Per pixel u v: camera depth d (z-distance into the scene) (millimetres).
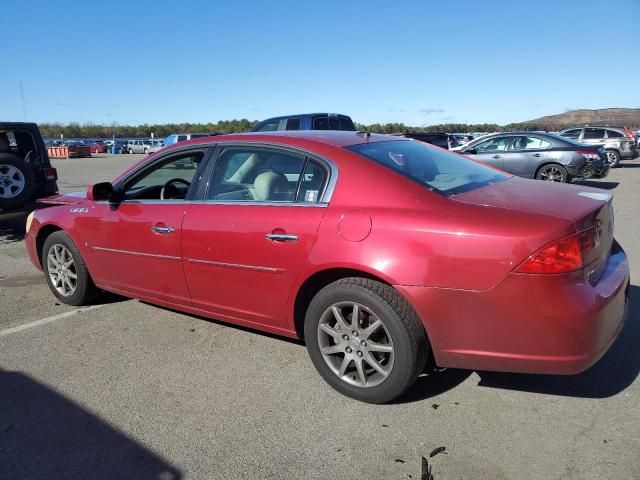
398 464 2562
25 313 4754
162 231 3918
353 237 2994
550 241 2588
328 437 2793
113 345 4004
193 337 4125
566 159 12562
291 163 3451
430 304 2799
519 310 2635
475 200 2957
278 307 3414
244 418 2988
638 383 3240
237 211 3541
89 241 4512
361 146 3457
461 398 3137
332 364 3230
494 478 2445
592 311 2621
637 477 2424
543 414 2947
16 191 8078
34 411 3109
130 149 55406
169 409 3098
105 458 2672
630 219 8805
